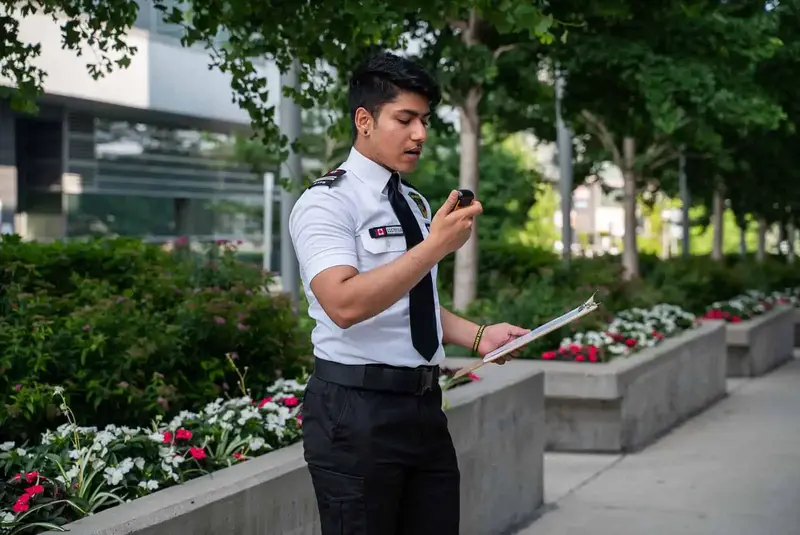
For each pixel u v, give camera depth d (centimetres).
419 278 265
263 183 3062
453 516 304
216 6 595
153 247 788
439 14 569
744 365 1422
